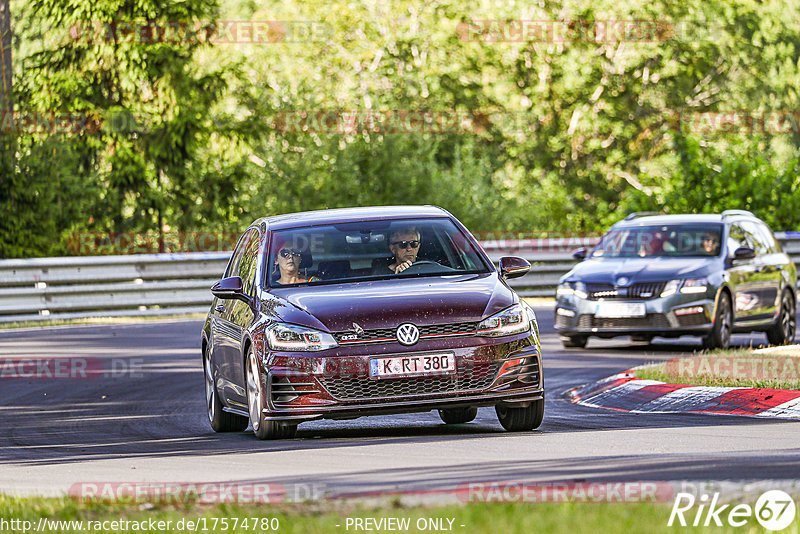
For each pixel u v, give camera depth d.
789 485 23.33
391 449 32.44
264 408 34.66
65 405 48.59
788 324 67.88
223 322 39.69
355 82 161.38
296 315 34.62
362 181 140.38
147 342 71.12
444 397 33.75
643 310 61.25
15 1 135.00
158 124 132.25
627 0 170.88
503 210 142.38
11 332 77.69
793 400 39.31
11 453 36.50
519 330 34.62
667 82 175.25
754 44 177.00
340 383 33.75
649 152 173.50
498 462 29.00
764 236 68.12
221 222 136.50
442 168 148.25
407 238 37.97
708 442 32.16
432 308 34.22
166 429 41.19
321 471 28.75
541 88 171.00
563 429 36.34
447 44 166.12
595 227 123.44
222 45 153.25
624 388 45.06
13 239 107.88
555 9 170.00
